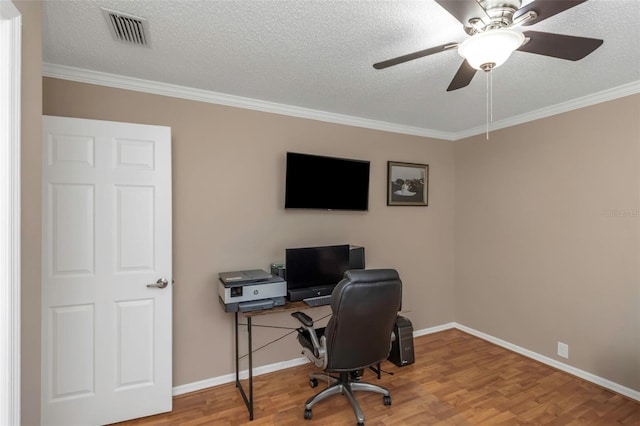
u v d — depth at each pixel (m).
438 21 1.53
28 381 1.13
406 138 3.40
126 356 2.04
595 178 2.47
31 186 1.16
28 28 1.13
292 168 2.67
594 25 1.53
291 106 2.75
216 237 2.49
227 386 2.46
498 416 2.07
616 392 2.33
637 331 2.25
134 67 2.04
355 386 2.23
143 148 2.08
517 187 3.05
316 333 2.25
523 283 2.99
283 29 1.60
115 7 1.43
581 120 2.56
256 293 2.17
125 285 2.03
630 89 2.26
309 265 2.48
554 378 2.55
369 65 1.99
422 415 2.08
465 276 3.58
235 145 2.56
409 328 2.80
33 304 1.17
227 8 1.43
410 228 3.44
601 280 2.44
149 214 2.09
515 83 2.26
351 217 3.09
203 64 1.99
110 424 2.00
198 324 2.42
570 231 2.63
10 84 0.99
